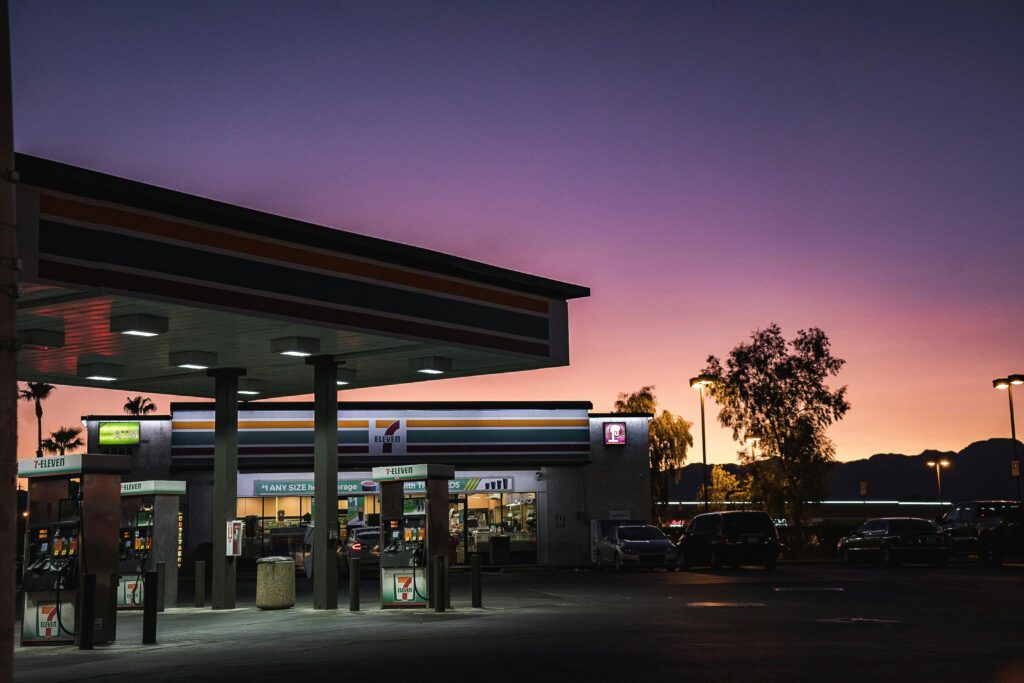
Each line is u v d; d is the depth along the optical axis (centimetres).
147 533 2525
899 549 3684
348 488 4484
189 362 2277
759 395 4966
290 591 2375
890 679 1113
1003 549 3591
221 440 2453
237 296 1859
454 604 2305
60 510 1798
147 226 1738
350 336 2127
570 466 4700
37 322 1898
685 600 2305
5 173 690
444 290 2275
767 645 1431
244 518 4375
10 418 669
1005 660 1261
